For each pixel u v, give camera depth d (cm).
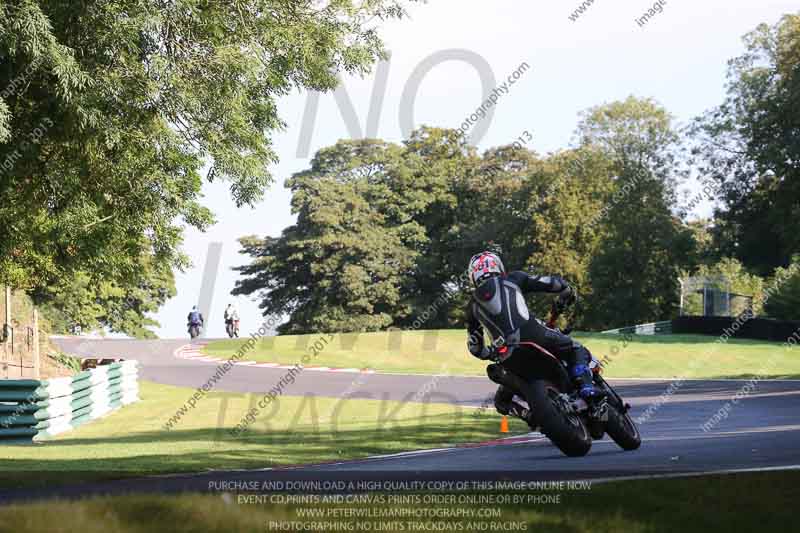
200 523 1212
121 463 3312
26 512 1246
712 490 1614
